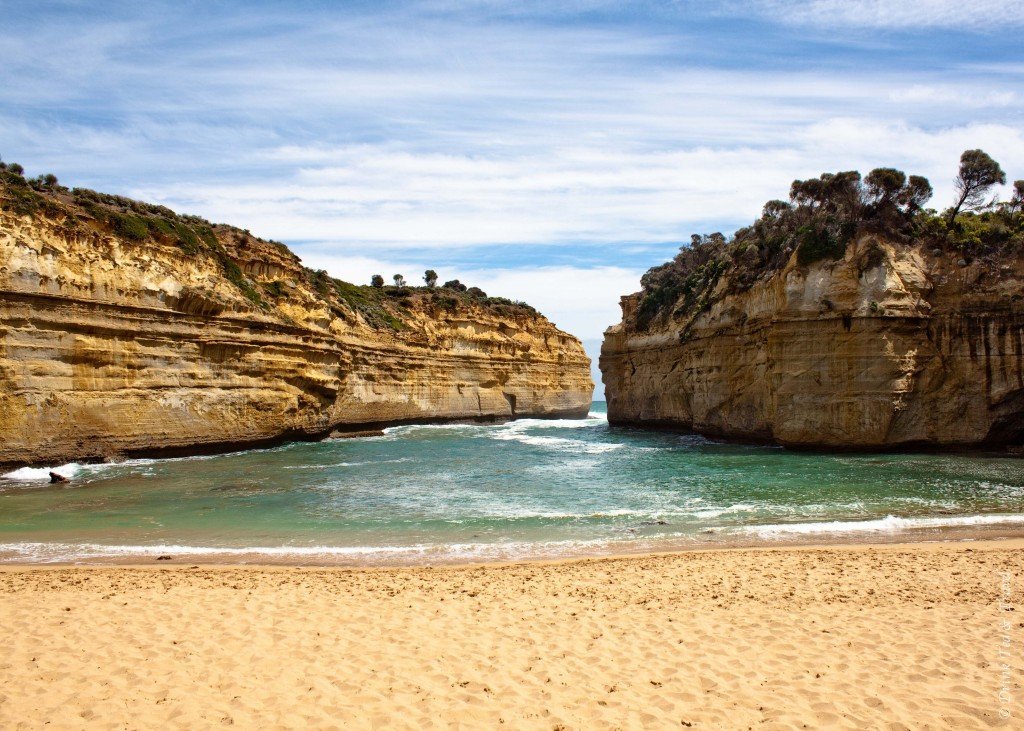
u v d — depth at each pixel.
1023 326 29.69
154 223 34.97
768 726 6.57
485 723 6.62
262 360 38.09
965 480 23.80
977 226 32.56
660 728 6.54
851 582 11.80
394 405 56.12
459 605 10.52
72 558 14.56
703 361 43.81
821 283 31.92
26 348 27.38
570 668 7.95
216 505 20.88
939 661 8.09
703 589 11.44
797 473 25.92
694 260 55.66
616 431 53.75
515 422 68.62
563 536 16.61
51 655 8.24
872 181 32.25
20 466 26.88
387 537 16.61
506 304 77.25
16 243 27.31
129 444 30.88
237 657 8.24
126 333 31.20
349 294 59.16
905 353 30.70
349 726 6.55
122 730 6.41
